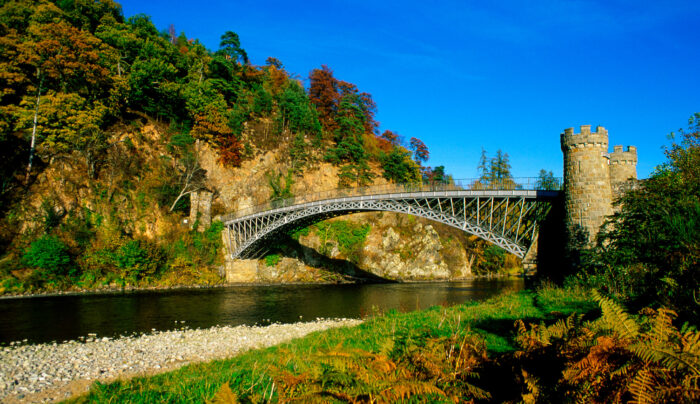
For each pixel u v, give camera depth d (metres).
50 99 46.81
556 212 35.00
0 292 35.19
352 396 4.23
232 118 70.31
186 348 18.12
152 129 59.97
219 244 56.81
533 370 5.26
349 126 85.31
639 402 3.28
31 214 41.44
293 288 52.62
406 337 7.46
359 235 71.25
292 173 74.88
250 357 12.22
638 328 4.32
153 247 48.06
